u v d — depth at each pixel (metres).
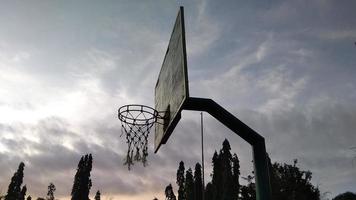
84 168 74.69
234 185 48.25
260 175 7.50
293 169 31.16
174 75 7.59
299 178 30.64
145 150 8.66
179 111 6.93
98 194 84.38
